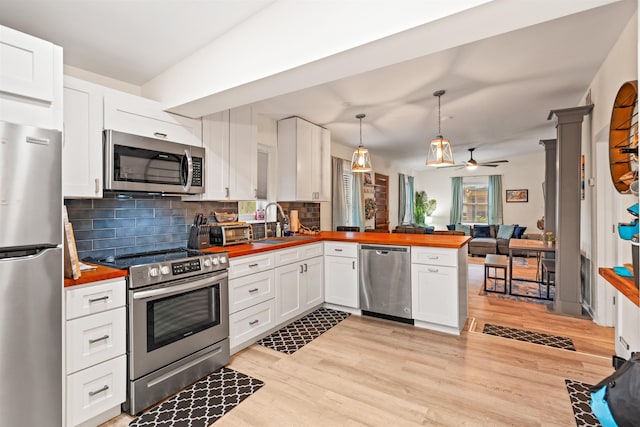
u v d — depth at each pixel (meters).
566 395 2.01
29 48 1.46
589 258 3.60
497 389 2.09
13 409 1.39
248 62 2.05
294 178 4.20
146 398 1.92
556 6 1.30
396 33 1.50
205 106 2.44
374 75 2.98
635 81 2.07
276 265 3.02
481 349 2.67
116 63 2.36
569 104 3.96
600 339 2.87
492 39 2.41
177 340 2.09
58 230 1.51
